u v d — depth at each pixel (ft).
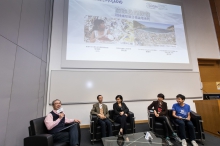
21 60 6.97
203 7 16.01
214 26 15.97
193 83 13.52
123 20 12.93
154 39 13.32
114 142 6.41
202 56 14.84
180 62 13.56
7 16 5.77
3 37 5.47
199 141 8.41
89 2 12.50
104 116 8.52
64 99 10.75
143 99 12.19
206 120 10.16
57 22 11.94
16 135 6.34
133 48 12.66
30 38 8.07
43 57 10.20
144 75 12.56
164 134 8.48
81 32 11.86
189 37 14.83
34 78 8.59
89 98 11.22
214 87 14.40
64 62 11.14
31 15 8.22
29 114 7.83
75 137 6.34
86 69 11.59
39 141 5.16
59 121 6.73
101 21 12.42
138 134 7.40
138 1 13.70
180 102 8.92
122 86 11.98
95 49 11.88
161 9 14.16
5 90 5.54
